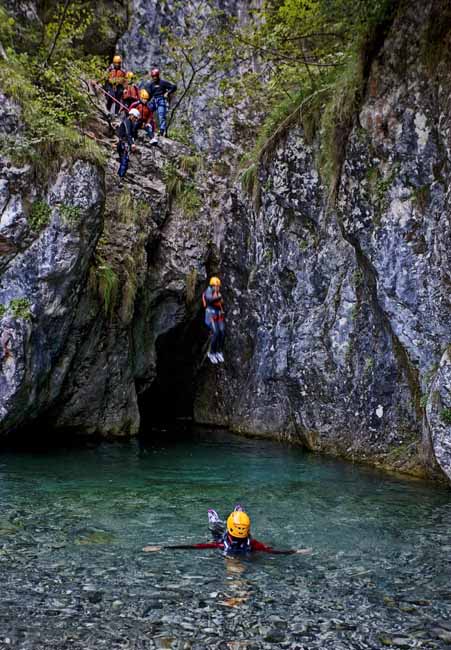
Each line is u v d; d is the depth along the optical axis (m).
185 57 18.53
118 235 14.68
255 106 18.03
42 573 6.09
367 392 12.26
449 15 10.00
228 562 6.57
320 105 13.55
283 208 14.65
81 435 14.48
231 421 16.52
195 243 16.47
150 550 6.86
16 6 17.06
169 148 17.23
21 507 8.49
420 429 11.14
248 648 4.77
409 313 10.62
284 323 14.84
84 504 8.77
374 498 9.38
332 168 12.16
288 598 5.66
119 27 19.36
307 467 11.70
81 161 12.68
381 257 11.04
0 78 12.46
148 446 13.70
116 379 14.69
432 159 10.34
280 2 16.06
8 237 11.99
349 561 6.66
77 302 13.11
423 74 10.41
